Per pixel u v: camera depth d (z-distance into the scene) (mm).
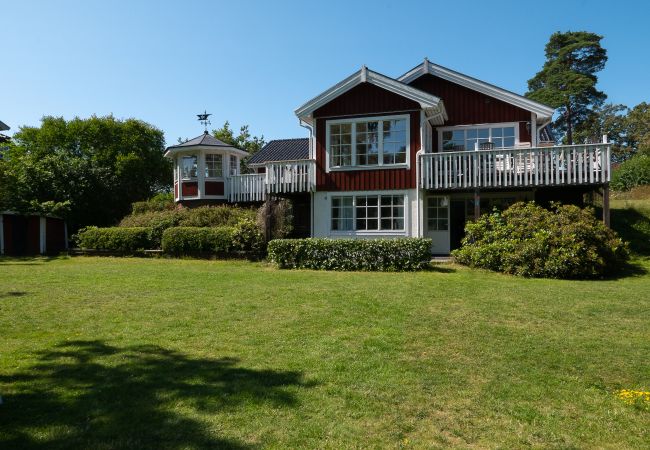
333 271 13734
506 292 9727
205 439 3508
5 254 21828
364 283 10938
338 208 17391
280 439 3525
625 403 4250
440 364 5238
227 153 22469
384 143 16844
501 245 13242
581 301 8773
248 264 15914
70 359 5340
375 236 16812
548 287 10477
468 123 17938
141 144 38594
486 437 3617
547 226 13148
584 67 46094
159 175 40969
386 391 4453
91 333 6477
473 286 10508
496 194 17594
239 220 18000
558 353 5656
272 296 9203
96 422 3766
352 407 4098
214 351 5660
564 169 14859
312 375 4832
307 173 17594
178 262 16797
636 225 18703
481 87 17719
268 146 26688
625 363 5309
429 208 17750
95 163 29156
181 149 22062
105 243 19812
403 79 18531
